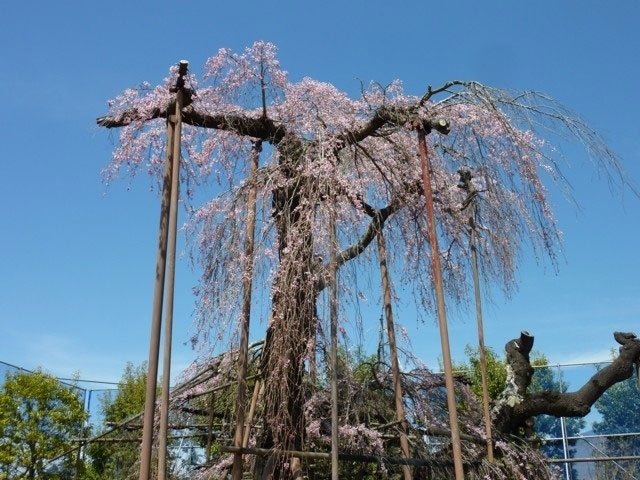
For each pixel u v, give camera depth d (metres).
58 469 14.80
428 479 8.30
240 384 6.74
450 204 8.16
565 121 7.13
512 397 9.58
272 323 6.76
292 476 7.03
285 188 7.13
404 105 7.61
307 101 7.68
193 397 8.30
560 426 13.34
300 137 7.54
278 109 7.78
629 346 9.79
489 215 8.09
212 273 6.86
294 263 6.63
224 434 8.63
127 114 7.38
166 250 5.75
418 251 8.21
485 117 7.50
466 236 8.38
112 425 8.89
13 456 14.50
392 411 8.80
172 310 5.44
